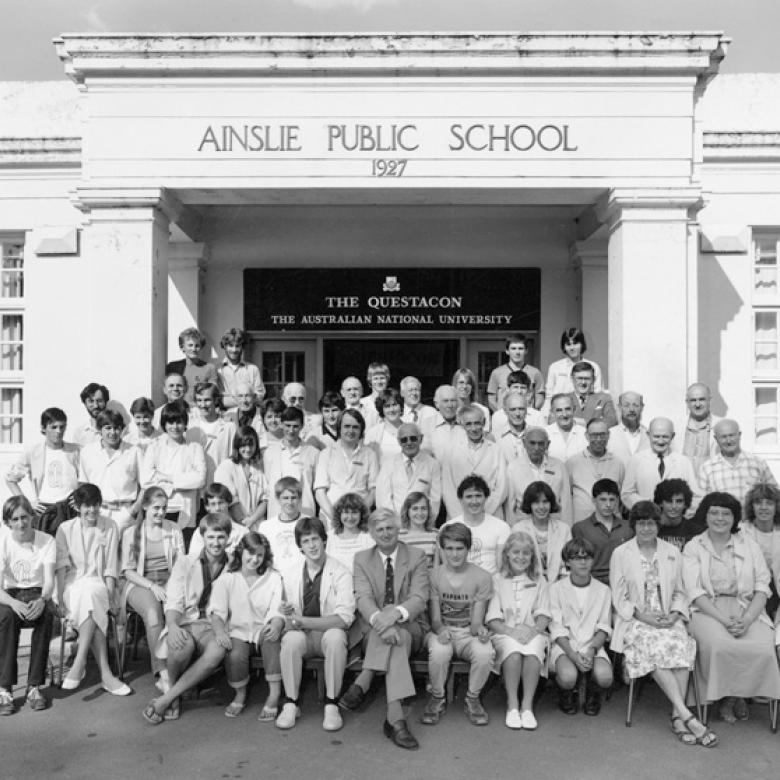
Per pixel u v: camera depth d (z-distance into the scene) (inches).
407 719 222.2
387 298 411.5
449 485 266.1
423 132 318.0
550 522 247.3
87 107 318.0
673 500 241.9
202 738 209.9
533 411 302.2
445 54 312.8
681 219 317.4
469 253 412.2
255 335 420.2
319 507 278.5
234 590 226.8
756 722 222.4
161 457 275.6
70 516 279.9
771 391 396.5
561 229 410.9
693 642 220.7
